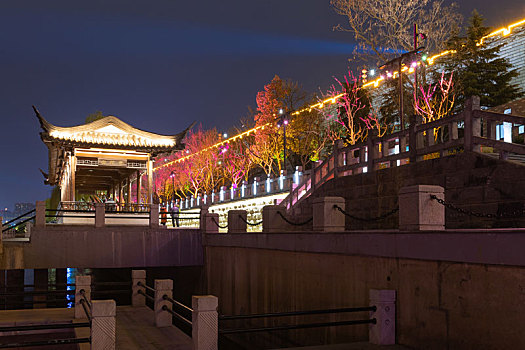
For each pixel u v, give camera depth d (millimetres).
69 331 13938
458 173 13656
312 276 13453
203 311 8984
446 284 8961
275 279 15695
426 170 14836
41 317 15148
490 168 12648
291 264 14688
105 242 22000
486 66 33844
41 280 22984
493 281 8000
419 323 9516
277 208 17172
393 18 31844
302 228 20453
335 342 12312
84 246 21672
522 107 28906
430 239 9266
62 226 21500
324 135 49719
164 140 31844
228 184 70688
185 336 12852
